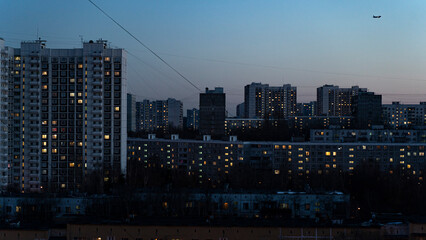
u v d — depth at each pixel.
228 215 147.50
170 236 115.94
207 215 141.88
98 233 116.56
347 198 153.88
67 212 151.12
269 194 155.88
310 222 123.94
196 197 154.75
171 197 151.75
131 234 116.12
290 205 154.12
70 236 116.38
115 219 126.00
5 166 197.50
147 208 148.88
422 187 194.50
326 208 152.00
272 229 115.88
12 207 151.00
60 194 161.00
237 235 115.88
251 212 154.50
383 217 133.38
